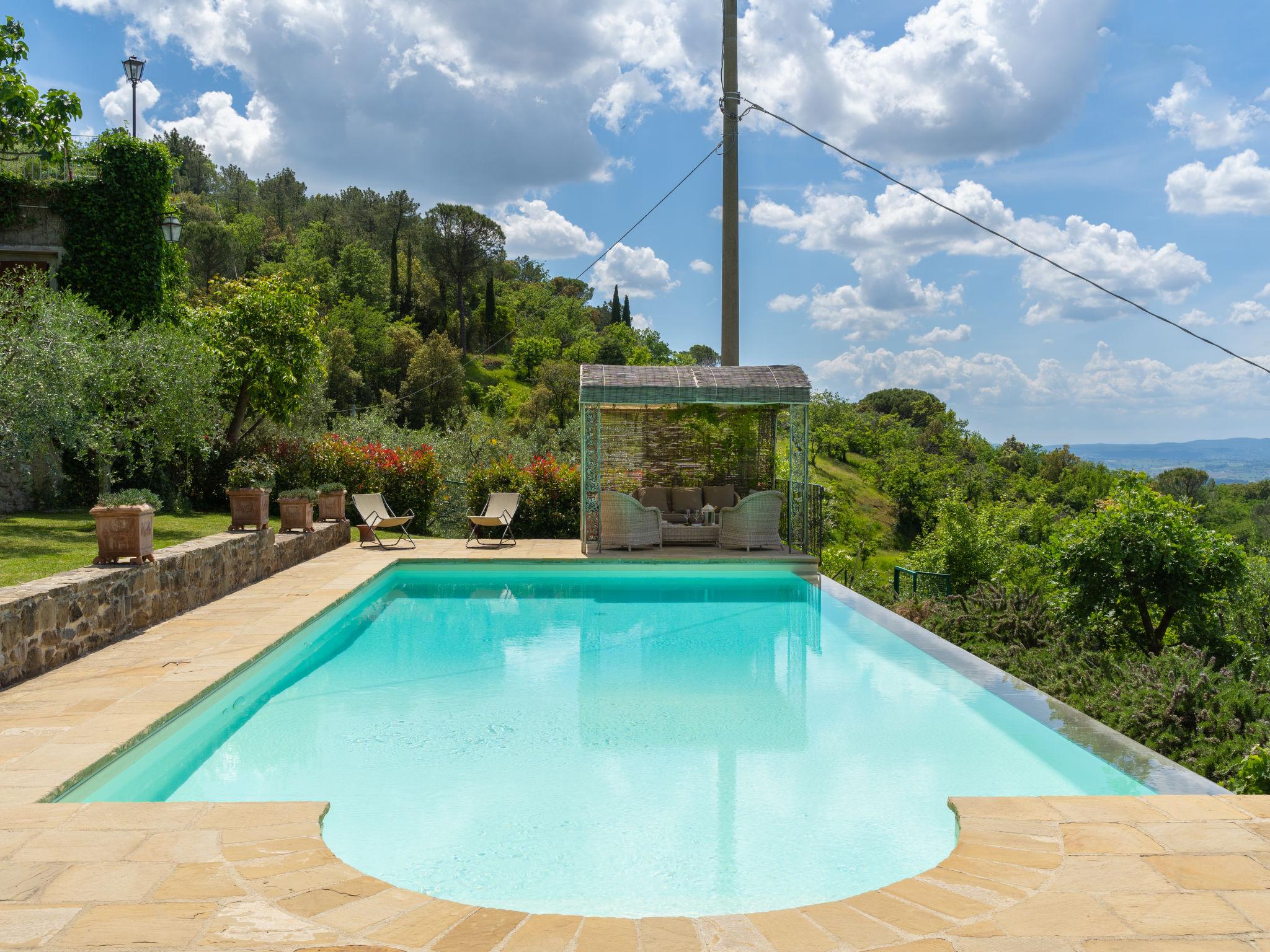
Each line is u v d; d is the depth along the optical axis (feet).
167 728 15.71
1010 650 26.16
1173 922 8.50
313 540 37.86
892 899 9.15
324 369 60.85
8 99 41.34
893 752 16.12
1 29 41.93
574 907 10.41
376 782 14.57
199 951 7.85
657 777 14.84
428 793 14.05
